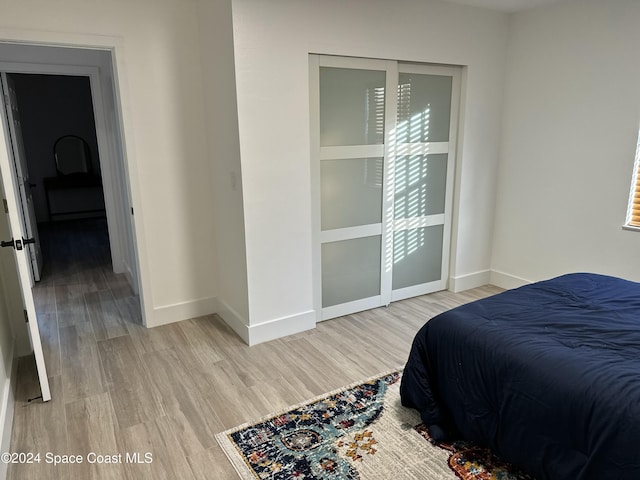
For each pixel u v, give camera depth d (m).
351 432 2.21
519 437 1.79
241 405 2.45
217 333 3.34
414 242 3.93
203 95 3.32
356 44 3.15
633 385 1.55
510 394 1.81
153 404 2.46
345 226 3.48
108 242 6.27
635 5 3.04
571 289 2.50
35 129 7.43
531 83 3.78
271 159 2.98
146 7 3.00
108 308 3.84
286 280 3.22
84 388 2.62
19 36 2.65
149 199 3.28
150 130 3.18
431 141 3.78
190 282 3.57
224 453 2.08
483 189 4.12
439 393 2.20
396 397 2.50
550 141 3.70
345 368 2.83
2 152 2.15
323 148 3.24
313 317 3.41
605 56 3.25
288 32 2.87
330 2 2.98
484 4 3.54
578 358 1.73
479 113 3.90
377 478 1.91
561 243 3.74
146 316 3.42
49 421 2.32
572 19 3.41
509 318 2.13
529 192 3.93
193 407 2.43
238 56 2.72
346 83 3.23
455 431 2.17
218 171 3.27
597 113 3.35
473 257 4.24
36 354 2.40
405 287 3.99
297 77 2.97
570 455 1.62
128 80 3.04
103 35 2.90
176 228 3.42
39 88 7.34
